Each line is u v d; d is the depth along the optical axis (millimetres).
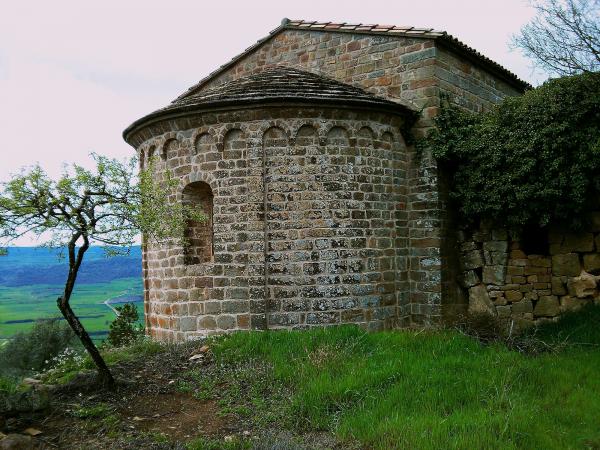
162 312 12047
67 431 6285
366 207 11492
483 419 6016
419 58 12430
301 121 11070
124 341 14594
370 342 9156
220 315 11031
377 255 11625
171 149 11961
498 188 11492
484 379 7215
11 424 6273
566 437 5711
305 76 12781
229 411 6945
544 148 10734
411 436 5715
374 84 13094
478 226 12656
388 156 12008
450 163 12695
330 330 9703
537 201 11094
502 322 10734
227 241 11094
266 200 11031
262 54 15211
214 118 11195
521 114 11156
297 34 14500
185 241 10469
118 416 6789
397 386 7078
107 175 6973
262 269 10836
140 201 7449
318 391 7039
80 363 9305
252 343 9195
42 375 9047
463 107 13336
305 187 11055
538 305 11695
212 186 11289
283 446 5684
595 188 10750
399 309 12008
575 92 10570
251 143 11031
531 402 6598
